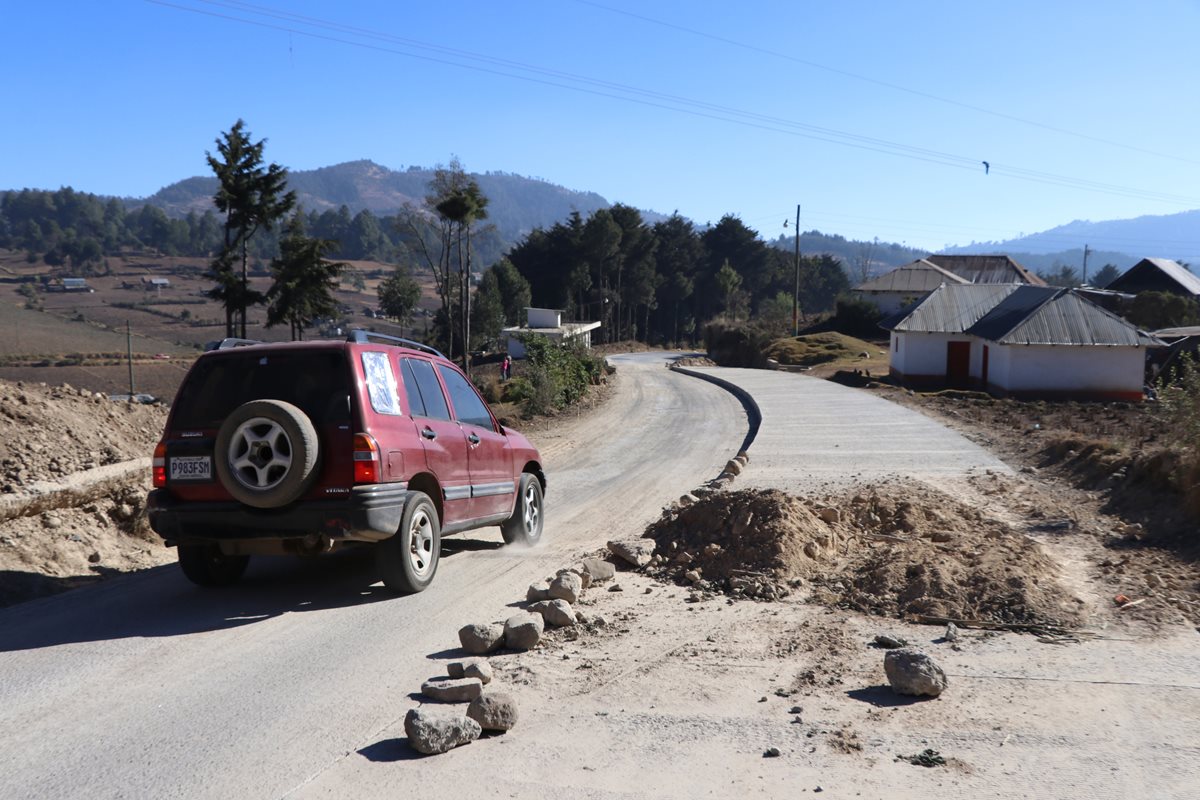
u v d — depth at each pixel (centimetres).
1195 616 644
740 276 14412
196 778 400
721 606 695
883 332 7344
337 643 604
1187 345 4075
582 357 4447
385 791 388
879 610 675
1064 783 392
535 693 507
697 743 437
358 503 666
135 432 1179
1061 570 780
